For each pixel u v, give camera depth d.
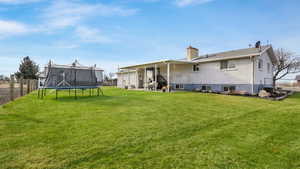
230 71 12.38
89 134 3.12
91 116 4.56
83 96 9.84
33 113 4.85
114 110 5.41
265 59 13.40
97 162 2.14
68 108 5.70
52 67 8.77
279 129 3.64
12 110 5.24
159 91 13.74
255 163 2.21
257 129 3.63
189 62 13.94
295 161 2.28
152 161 2.20
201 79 14.41
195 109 5.77
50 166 2.02
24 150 2.42
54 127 3.53
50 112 5.02
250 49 13.44
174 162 2.18
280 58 22.17
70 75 9.23
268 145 2.79
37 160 2.15
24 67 34.47
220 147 2.68
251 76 11.19
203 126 3.81
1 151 2.37
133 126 3.69
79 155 2.30
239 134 3.31
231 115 4.95
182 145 2.73
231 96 9.70
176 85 16.66
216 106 6.41
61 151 2.41
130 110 5.44
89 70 10.12
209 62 13.79
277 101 8.06
